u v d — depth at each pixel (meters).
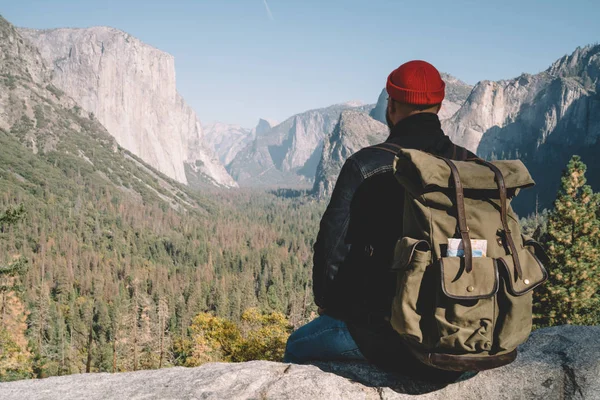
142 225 199.00
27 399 2.82
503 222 2.45
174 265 155.38
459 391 3.04
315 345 3.23
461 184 2.40
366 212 2.71
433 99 2.86
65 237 149.75
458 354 2.43
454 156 2.81
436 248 2.39
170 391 2.92
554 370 3.12
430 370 2.87
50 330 68.12
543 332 3.64
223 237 198.38
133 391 2.92
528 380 3.08
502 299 2.39
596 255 21.72
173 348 58.91
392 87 2.90
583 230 21.80
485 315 2.34
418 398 2.98
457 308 2.31
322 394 2.89
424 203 2.43
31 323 67.31
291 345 3.40
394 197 2.69
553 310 22.19
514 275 2.40
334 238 2.69
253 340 22.30
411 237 2.50
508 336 2.39
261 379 3.05
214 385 2.97
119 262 134.88
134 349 60.00
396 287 2.54
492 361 2.43
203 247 169.38
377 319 2.73
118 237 174.88
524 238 2.62
